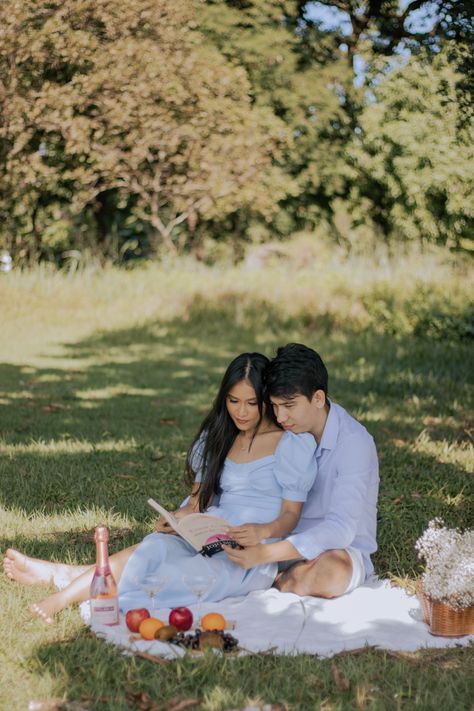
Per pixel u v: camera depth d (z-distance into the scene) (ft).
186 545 13.75
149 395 33.73
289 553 13.25
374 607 13.19
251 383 13.70
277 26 65.36
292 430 13.74
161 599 13.11
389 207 65.05
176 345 46.19
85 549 16.02
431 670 11.13
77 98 52.08
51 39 49.93
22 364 39.99
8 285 54.85
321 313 49.49
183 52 55.77
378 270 54.60
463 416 29.66
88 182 62.08
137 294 54.95
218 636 11.57
